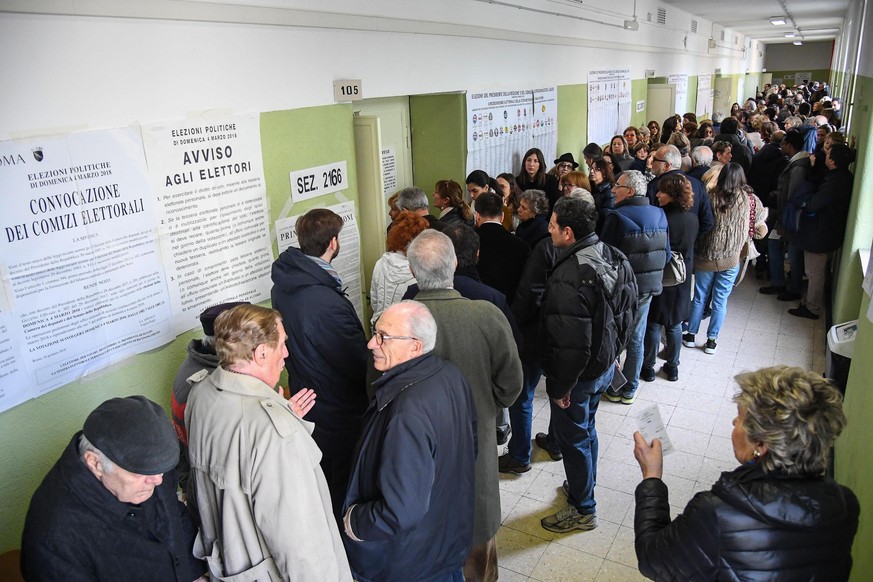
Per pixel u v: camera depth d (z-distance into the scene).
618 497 3.07
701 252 4.45
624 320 2.69
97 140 2.09
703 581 1.32
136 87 2.22
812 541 1.25
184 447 2.06
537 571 2.62
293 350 2.37
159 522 1.54
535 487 3.18
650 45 9.48
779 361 4.52
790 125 8.45
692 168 5.24
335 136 3.38
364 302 3.90
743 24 14.98
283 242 3.06
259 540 1.60
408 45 3.92
